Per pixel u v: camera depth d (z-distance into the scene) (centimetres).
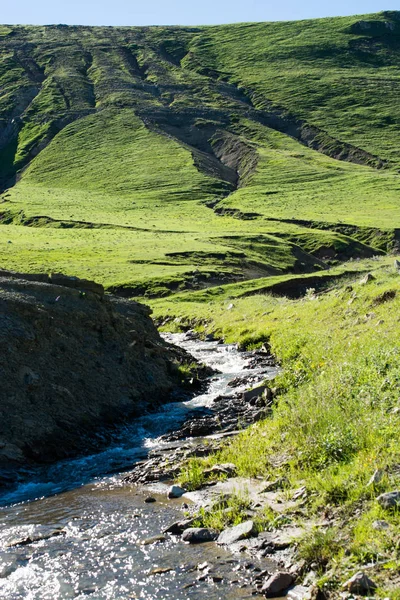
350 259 10469
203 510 1142
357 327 2466
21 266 7956
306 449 1296
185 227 11850
